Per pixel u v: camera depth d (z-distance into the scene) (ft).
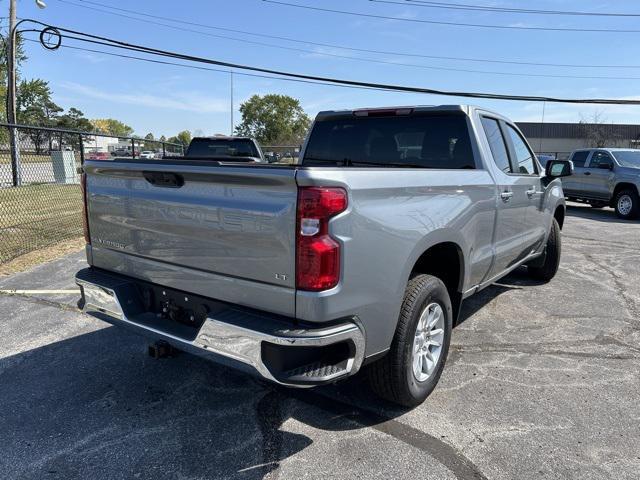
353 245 8.06
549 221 19.20
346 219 7.92
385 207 8.80
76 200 46.26
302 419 10.41
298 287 7.87
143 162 9.70
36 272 21.39
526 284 20.98
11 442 9.54
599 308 17.78
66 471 8.71
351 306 8.21
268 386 11.86
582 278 22.09
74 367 12.75
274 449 9.37
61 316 16.24
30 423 10.20
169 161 9.82
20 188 49.60
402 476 8.61
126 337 14.65
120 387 11.75
